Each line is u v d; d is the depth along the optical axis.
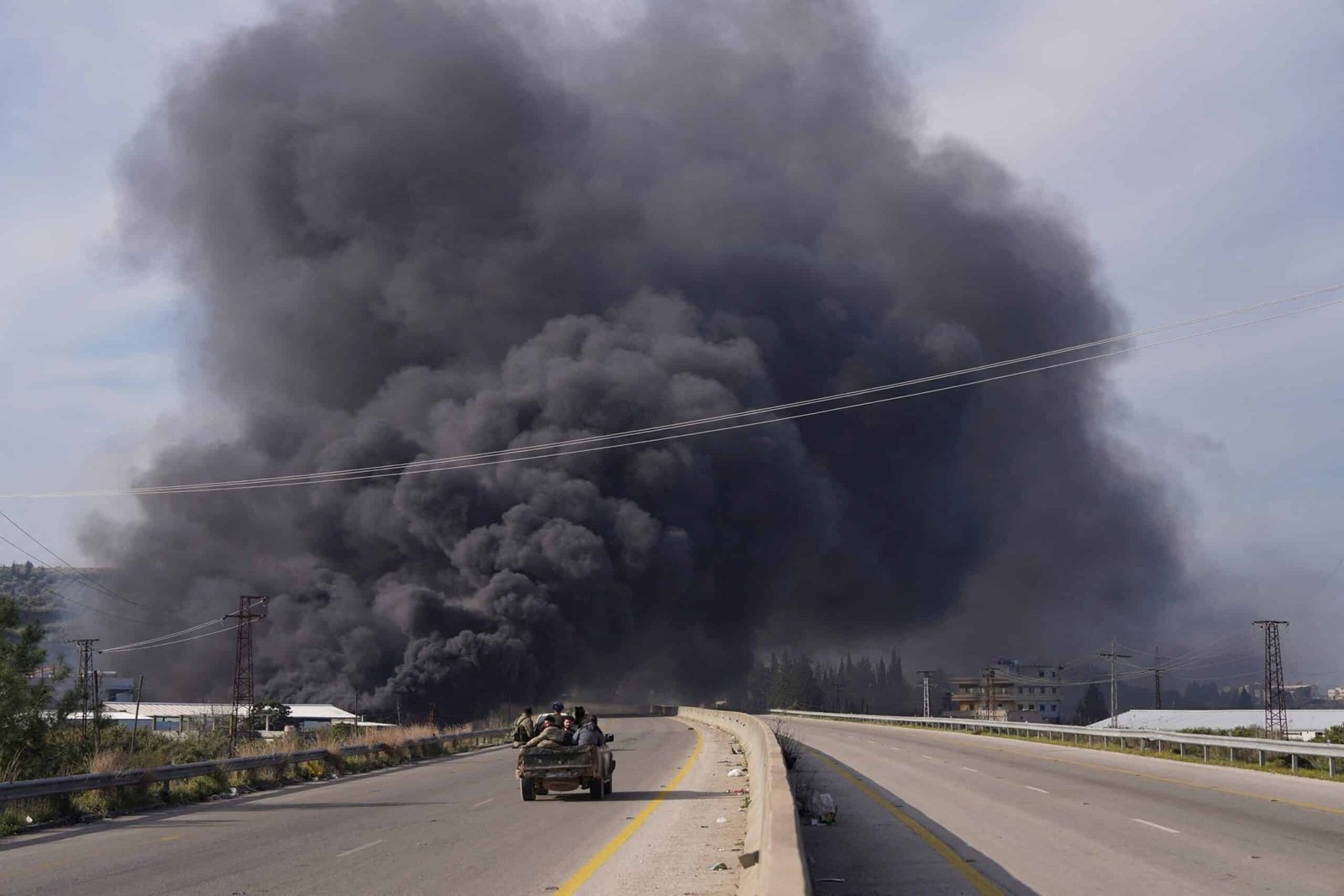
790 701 167.50
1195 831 18.05
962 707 159.25
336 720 91.00
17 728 27.81
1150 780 29.22
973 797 24.36
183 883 13.57
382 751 38.72
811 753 42.12
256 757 29.72
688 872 13.88
